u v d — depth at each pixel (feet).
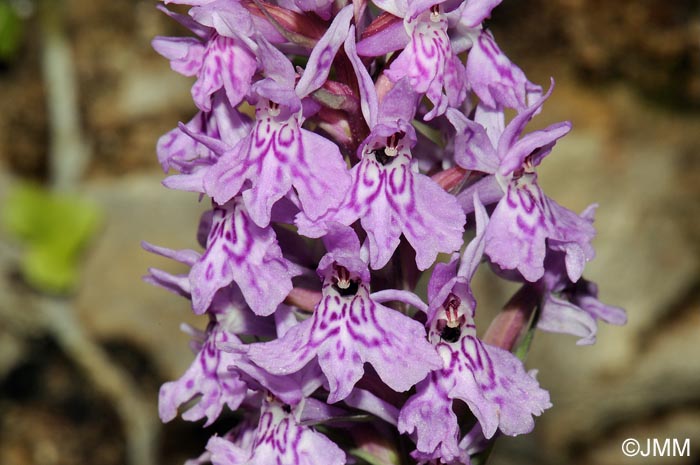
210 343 0.44
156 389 0.89
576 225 0.43
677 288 0.80
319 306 0.41
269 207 0.40
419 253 0.40
